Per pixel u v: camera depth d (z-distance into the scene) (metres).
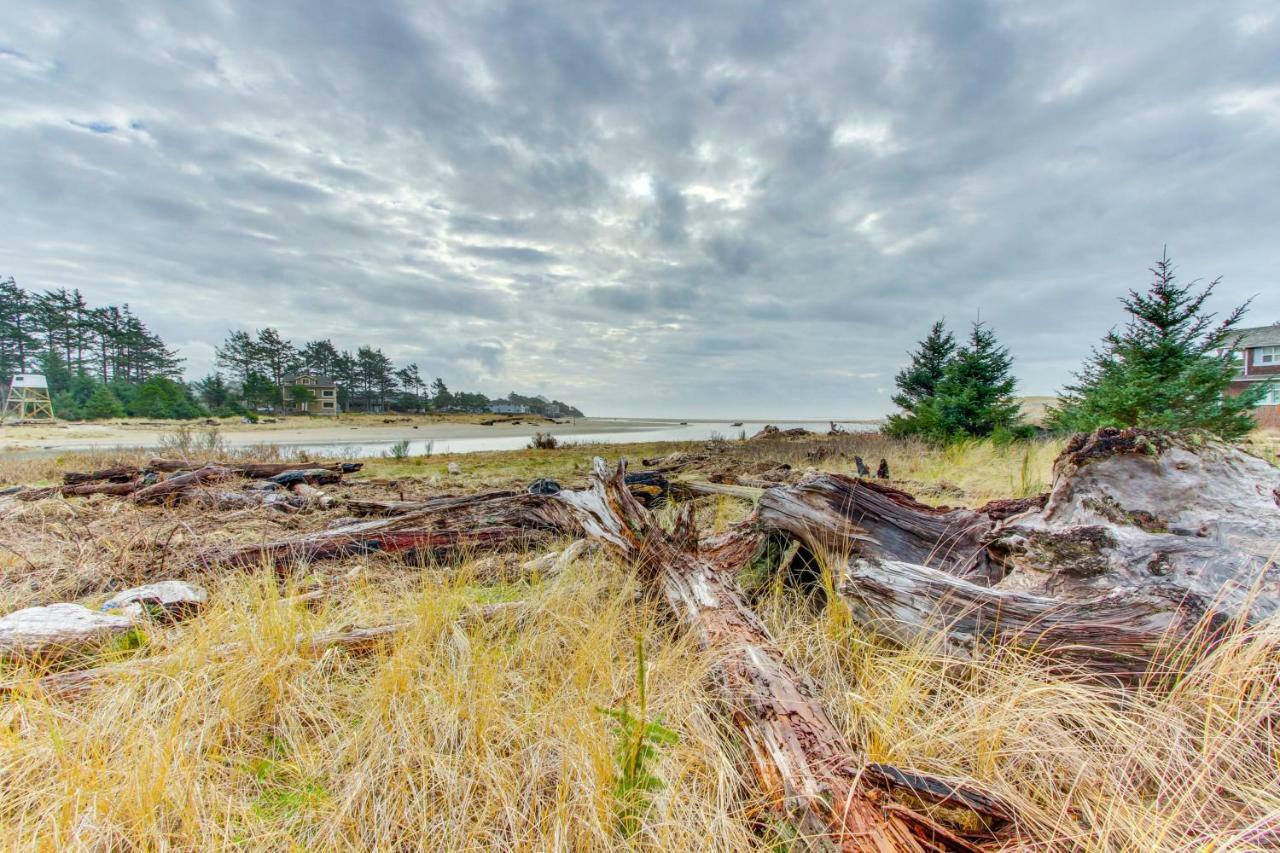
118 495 7.07
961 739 1.81
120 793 1.56
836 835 1.29
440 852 1.52
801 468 10.45
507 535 4.64
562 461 14.16
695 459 12.72
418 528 4.50
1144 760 1.64
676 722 1.97
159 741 1.75
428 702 2.07
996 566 3.00
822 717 1.74
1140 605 2.05
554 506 4.78
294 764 1.84
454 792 1.69
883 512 3.33
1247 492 2.52
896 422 19.14
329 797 1.71
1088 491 2.74
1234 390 26.69
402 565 4.10
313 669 2.31
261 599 2.90
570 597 3.13
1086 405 11.50
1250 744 1.67
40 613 2.55
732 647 2.19
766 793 1.59
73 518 5.10
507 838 1.57
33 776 1.68
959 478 8.65
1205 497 2.54
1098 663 2.02
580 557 4.12
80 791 1.53
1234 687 1.76
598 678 2.27
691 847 1.48
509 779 1.75
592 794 1.58
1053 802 1.54
